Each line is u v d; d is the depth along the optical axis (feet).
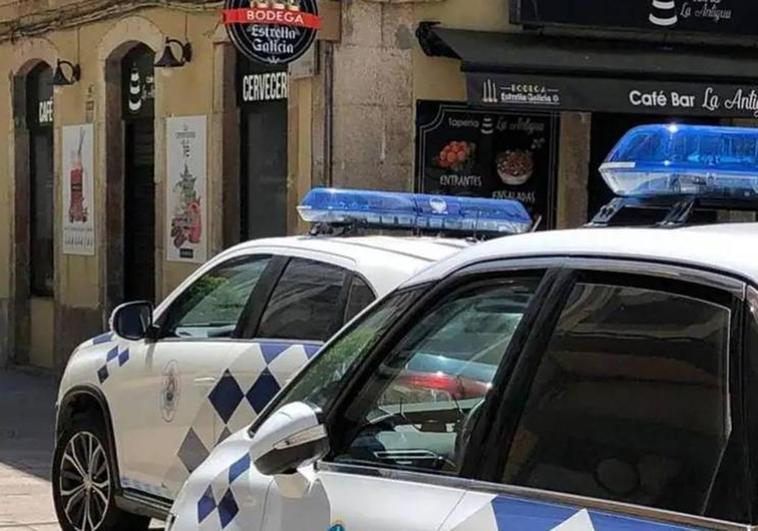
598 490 10.16
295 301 22.24
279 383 21.43
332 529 11.92
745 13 44.70
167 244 50.44
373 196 24.06
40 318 61.93
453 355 12.16
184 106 49.32
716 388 9.62
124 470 25.25
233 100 47.14
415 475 11.71
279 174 45.50
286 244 23.30
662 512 9.59
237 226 47.50
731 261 9.86
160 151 50.65
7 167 63.00
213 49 47.42
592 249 10.98
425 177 42.73
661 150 12.14
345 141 41.91
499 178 43.68
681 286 10.12
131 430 25.02
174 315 25.11
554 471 10.53
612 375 10.45
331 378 13.79
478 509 10.71
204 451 22.86
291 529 12.64
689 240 10.41
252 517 13.41
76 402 27.35
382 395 12.79
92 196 55.62
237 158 47.37
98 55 54.60
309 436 12.35
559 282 11.10
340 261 21.70
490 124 43.39
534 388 10.98
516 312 11.48
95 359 26.73
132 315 25.40
